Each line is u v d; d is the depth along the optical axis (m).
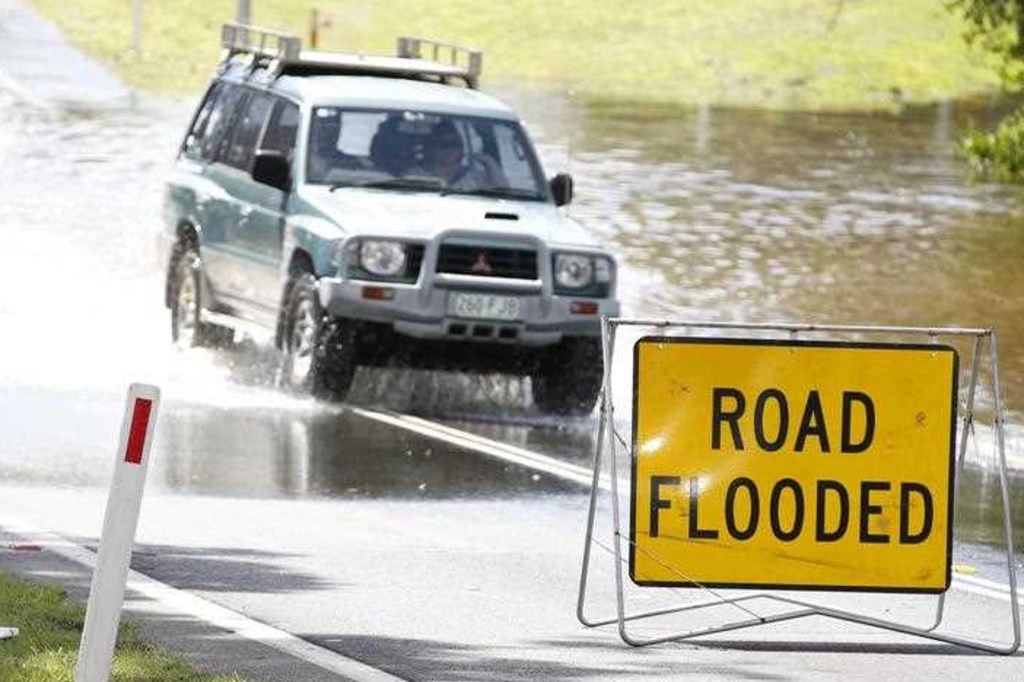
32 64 105.50
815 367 22.75
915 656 22.67
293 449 35.00
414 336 39.16
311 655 20.91
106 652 16.50
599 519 30.61
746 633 23.69
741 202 78.31
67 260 57.50
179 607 22.97
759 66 126.19
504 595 24.92
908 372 22.86
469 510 30.81
